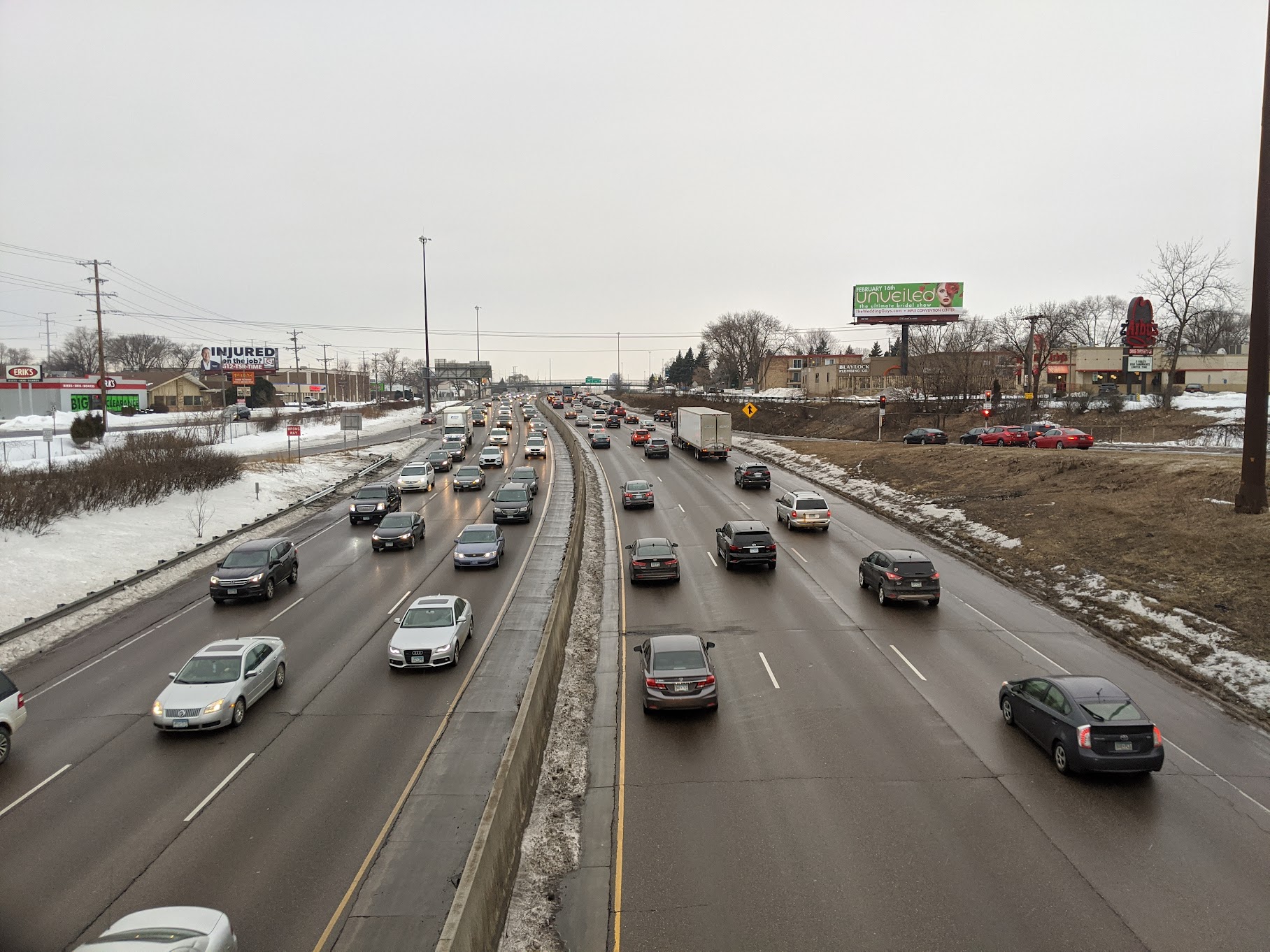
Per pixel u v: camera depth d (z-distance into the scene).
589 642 21.06
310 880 10.85
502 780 11.48
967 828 11.99
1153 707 16.56
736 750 14.81
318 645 21.31
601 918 10.11
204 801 13.09
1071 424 60.31
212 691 16.05
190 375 98.06
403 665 19.06
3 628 22.55
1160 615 20.95
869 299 91.06
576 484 47.91
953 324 105.19
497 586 27.06
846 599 24.86
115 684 18.86
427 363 93.25
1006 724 15.77
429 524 38.72
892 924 9.84
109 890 10.66
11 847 11.80
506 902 10.41
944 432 62.72
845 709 16.53
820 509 35.38
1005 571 27.39
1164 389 65.38
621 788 13.45
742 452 65.12
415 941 9.59
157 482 37.69
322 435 75.94
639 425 94.00
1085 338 135.38
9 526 29.05
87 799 13.25
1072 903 10.18
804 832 11.98
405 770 14.16
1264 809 12.48
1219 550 23.06
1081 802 12.72
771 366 131.12
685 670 16.20
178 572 29.50
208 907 9.66
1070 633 21.39
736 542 28.20
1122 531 26.95
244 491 43.47
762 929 9.81
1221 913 9.95
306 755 14.78
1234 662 17.89
